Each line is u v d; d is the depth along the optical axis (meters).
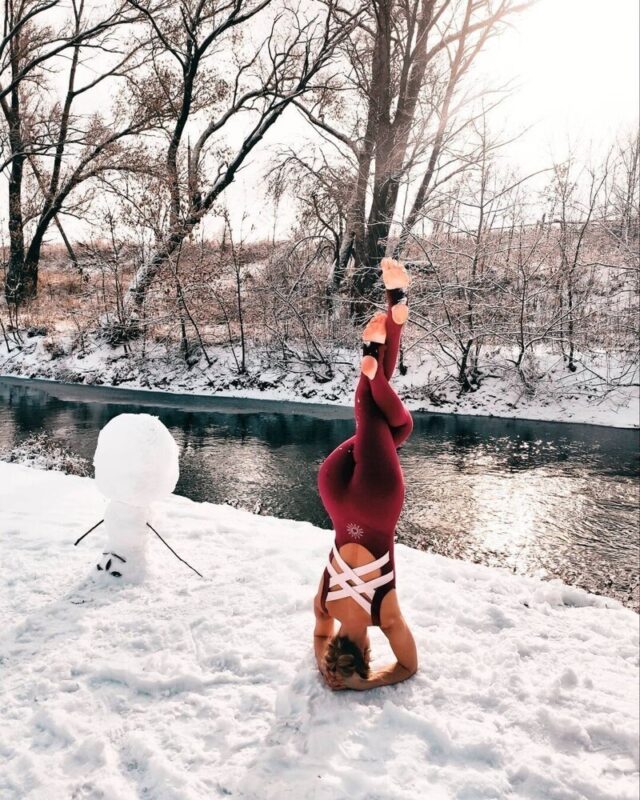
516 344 19.19
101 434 4.77
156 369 22.38
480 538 8.34
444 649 3.69
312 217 23.39
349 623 3.24
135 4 23.45
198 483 10.75
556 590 4.48
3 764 2.81
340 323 21.89
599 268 20.22
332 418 17.05
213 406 18.66
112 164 23.08
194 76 24.22
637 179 21.70
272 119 24.06
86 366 23.25
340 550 3.26
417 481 11.27
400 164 21.38
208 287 22.25
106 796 2.63
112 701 3.27
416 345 19.53
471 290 18.47
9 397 19.45
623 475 11.69
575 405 17.48
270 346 21.91
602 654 3.69
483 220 19.02
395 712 3.04
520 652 3.68
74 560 5.10
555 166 19.20
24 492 7.22
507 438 14.93
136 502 4.63
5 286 29.52
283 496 9.96
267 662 3.55
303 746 2.87
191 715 3.15
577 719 3.00
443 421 16.98
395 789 2.56
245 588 4.56
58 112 27.09
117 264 23.86
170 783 2.67
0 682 3.43
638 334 18.28
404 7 21.12
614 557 7.66
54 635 3.93
